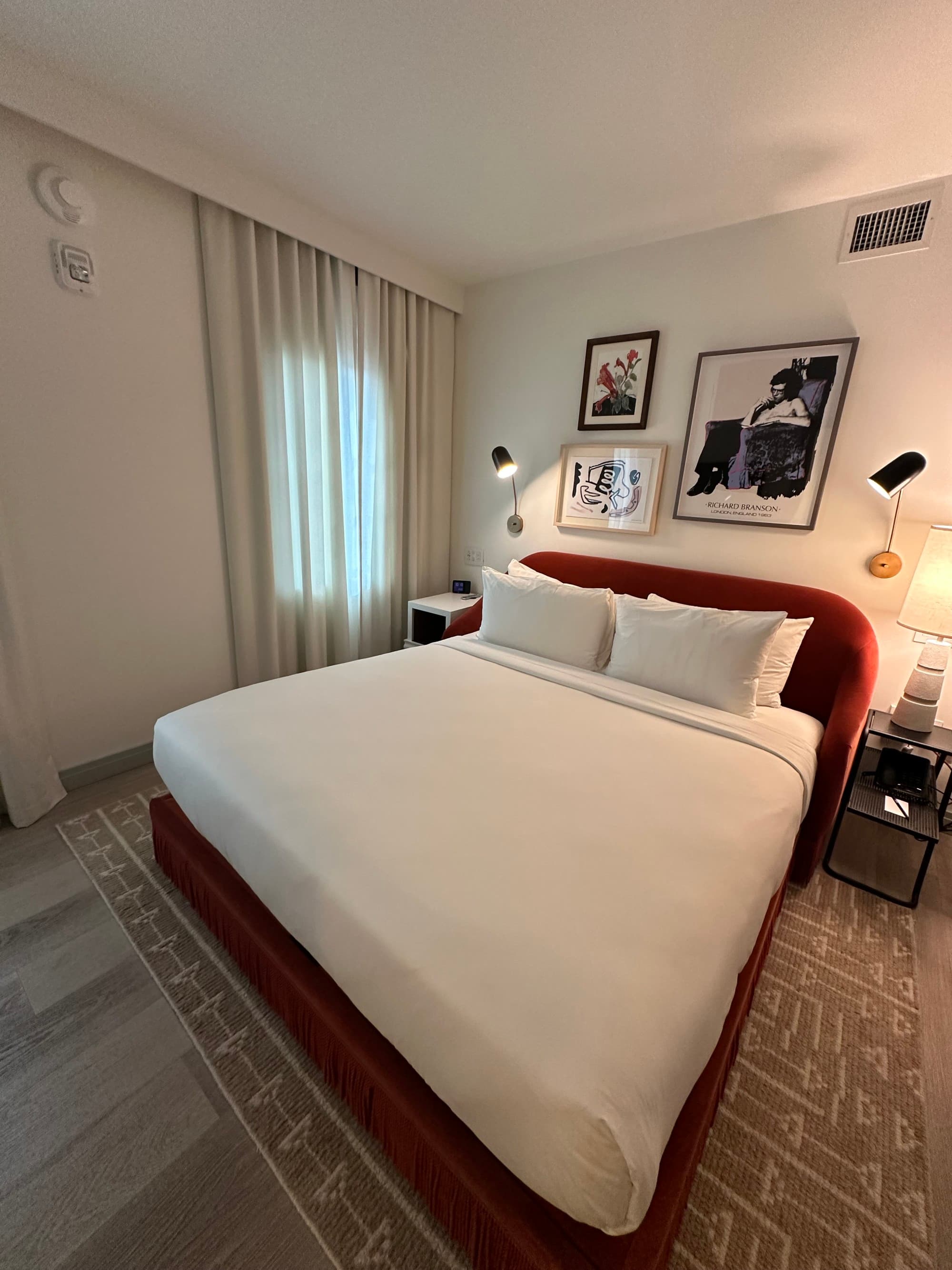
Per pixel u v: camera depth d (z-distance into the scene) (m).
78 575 2.03
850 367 2.04
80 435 1.94
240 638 2.55
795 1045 1.27
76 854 1.79
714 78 1.45
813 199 2.01
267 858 1.13
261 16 1.34
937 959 1.53
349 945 0.94
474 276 2.95
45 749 2.00
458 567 3.56
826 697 2.11
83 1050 1.19
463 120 1.69
